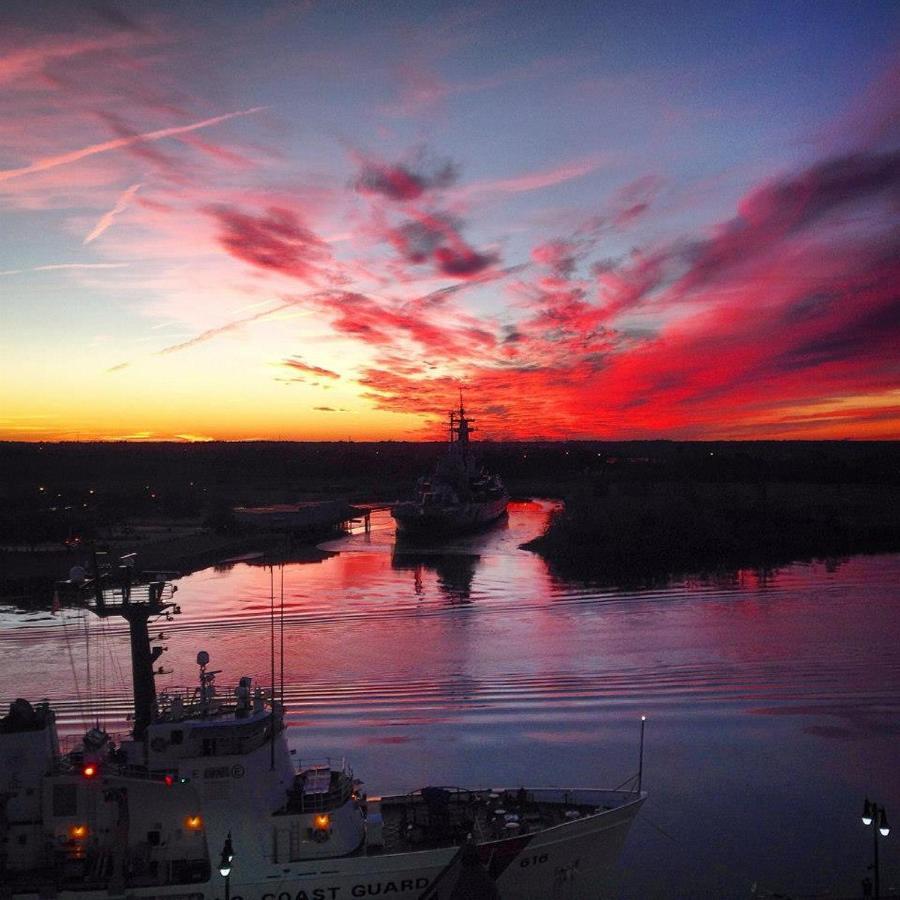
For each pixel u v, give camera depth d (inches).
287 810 1172.5
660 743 2025.1
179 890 1103.6
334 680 2610.7
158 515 7637.8
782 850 1501.0
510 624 3462.1
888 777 1815.9
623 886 1381.6
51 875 1110.4
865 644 2952.8
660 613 3627.0
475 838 1189.1
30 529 5664.4
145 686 1269.7
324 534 7278.5
